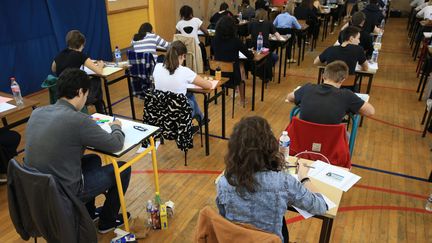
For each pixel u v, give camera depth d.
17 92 2.69
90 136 1.71
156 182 2.28
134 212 2.42
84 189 1.86
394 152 3.23
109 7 5.86
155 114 2.67
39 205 1.57
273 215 1.22
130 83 3.74
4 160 2.63
